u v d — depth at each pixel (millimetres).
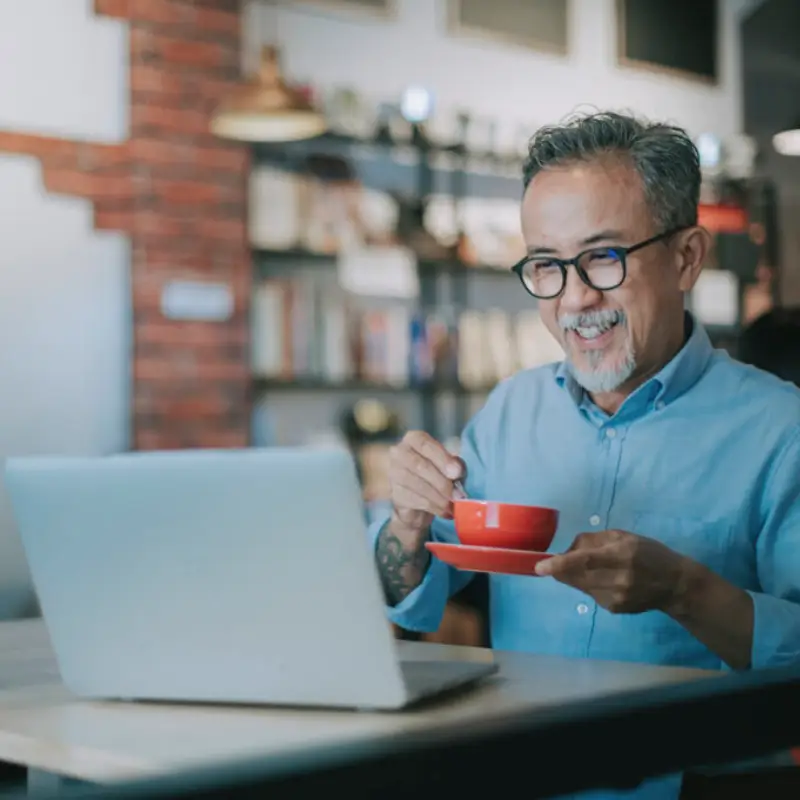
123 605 1275
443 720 1186
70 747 1123
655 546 1454
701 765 922
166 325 4910
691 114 6617
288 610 1194
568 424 1997
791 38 6324
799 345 2369
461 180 5777
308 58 5406
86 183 4797
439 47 5766
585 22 6238
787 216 6434
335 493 1136
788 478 1816
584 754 868
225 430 5035
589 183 1779
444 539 1987
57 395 4773
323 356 5285
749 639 1511
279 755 788
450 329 5613
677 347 1924
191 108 4949
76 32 4762
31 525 1291
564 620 1885
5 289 4668
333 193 5340
